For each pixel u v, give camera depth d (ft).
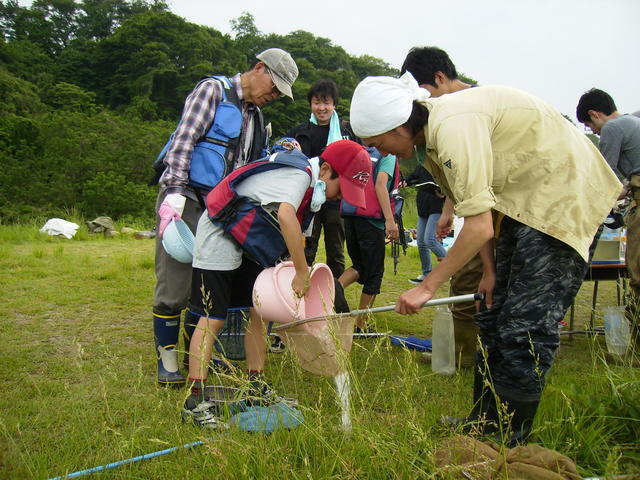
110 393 9.75
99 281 20.48
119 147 85.61
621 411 8.45
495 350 8.23
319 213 14.93
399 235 16.71
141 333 13.99
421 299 7.20
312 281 8.82
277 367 11.43
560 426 7.87
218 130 10.80
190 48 177.88
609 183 7.66
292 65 11.30
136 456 7.51
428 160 7.78
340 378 8.34
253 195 9.00
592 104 14.25
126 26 184.14
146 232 42.37
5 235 37.63
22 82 128.06
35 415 8.82
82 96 140.97
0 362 11.41
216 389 9.50
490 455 6.86
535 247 7.35
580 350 13.37
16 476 6.91
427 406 8.98
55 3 240.12
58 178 72.74
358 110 7.44
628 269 12.40
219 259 9.36
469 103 7.14
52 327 14.34
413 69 9.68
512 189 7.38
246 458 6.68
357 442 7.07
